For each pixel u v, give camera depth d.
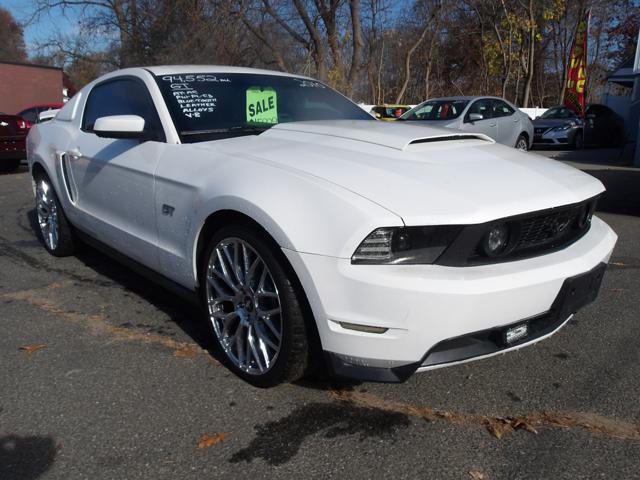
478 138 3.26
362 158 2.62
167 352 3.07
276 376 2.55
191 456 2.20
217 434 2.34
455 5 26.36
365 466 2.15
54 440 2.29
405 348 2.19
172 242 3.06
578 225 2.73
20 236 5.64
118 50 20.34
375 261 2.18
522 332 2.40
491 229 2.24
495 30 28.83
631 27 32.97
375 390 2.70
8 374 2.82
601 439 2.31
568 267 2.43
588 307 3.75
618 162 13.22
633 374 2.85
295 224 2.30
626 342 3.21
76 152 4.02
